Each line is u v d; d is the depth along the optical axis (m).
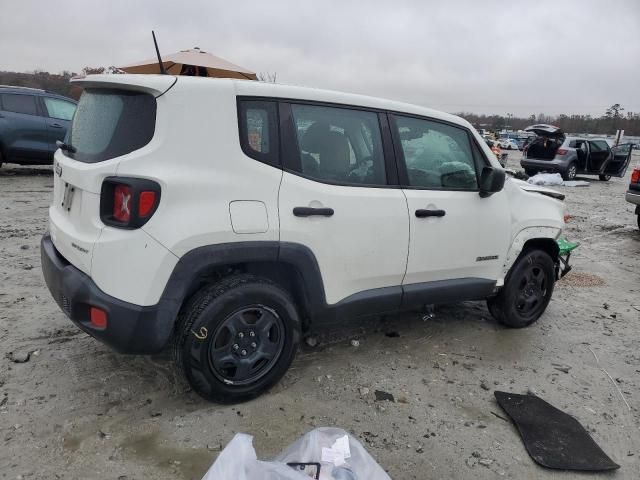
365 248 3.35
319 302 3.25
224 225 2.78
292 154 3.08
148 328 2.68
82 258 2.71
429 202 3.64
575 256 7.69
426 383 3.53
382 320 4.53
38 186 10.16
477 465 2.75
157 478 2.47
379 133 3.50
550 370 3.86
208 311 2.83
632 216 11.68
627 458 2.90
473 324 4.62
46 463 2.51
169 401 3.07
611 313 5.21
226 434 2.81
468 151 3.99
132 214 2.59
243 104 2.92
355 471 2.13
